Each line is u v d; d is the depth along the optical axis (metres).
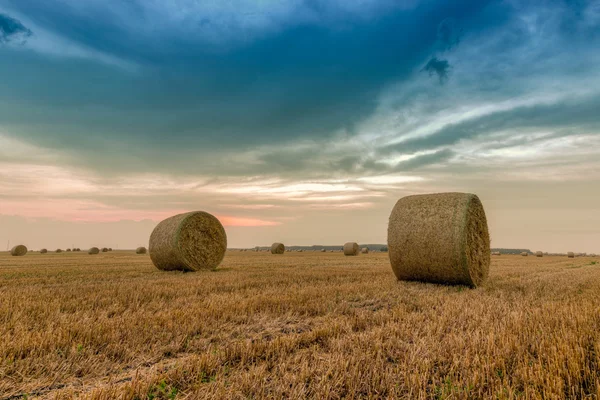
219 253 16.25
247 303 6.68
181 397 2.93
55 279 10.62
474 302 6.99
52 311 5.77
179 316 5.58
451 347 4.04
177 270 15.07
